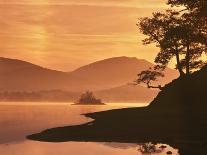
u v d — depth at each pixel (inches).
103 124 3373.5
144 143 2546.8
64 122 4512.8
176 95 3922.2
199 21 3762.3
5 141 2886.3
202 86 3791.8
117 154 2206.0
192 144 2358.5
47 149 2429.9
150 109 3919.8
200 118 3152.1
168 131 2856.8
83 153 2261.3
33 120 4948.3
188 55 3912.4
